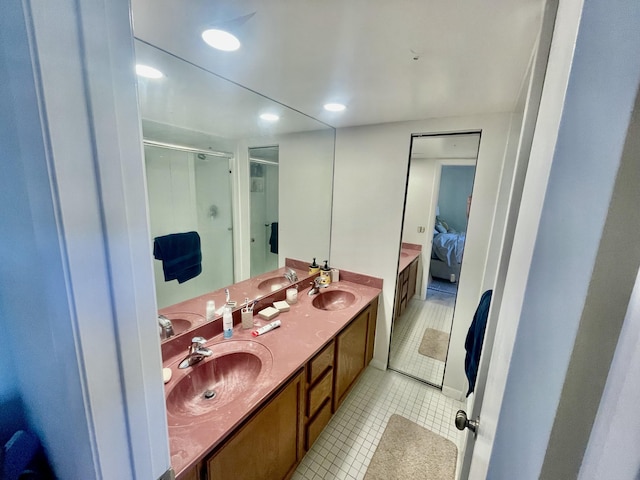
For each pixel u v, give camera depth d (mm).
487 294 1404
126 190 387
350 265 2420
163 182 1357
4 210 446
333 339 1653
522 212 562
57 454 518
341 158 2293
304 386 1412
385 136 2080
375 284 2330
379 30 869
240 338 1526
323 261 2516
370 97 1482
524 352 367
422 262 3377
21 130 348
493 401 537
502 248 813
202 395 1257
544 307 335
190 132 1453
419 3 737
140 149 401
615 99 259
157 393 481
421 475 1555
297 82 1299
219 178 1654
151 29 882
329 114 1808
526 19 788
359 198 2270
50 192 332
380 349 2438
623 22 248
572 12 356
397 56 1032
